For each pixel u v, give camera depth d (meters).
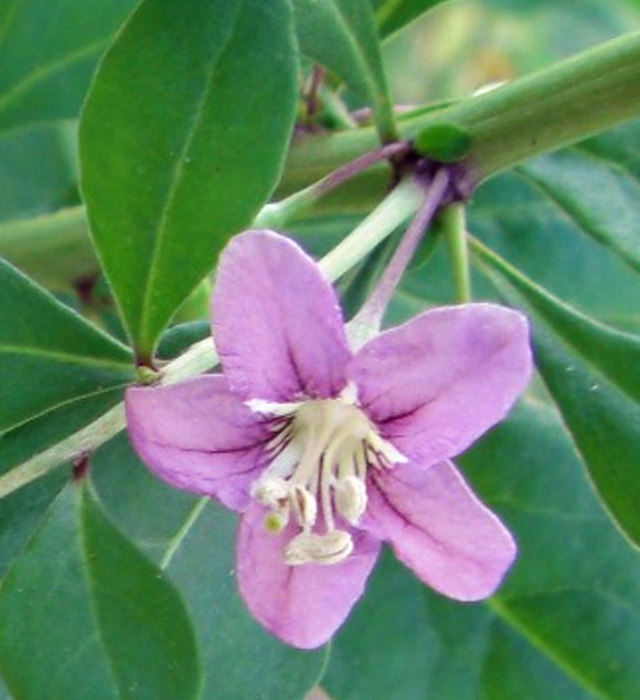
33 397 0.07
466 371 0.06
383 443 0.07
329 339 0.06
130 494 0.08
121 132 0.07
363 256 0.07
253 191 0.07
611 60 0.07
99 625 0.07
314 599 0.07
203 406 0.06
